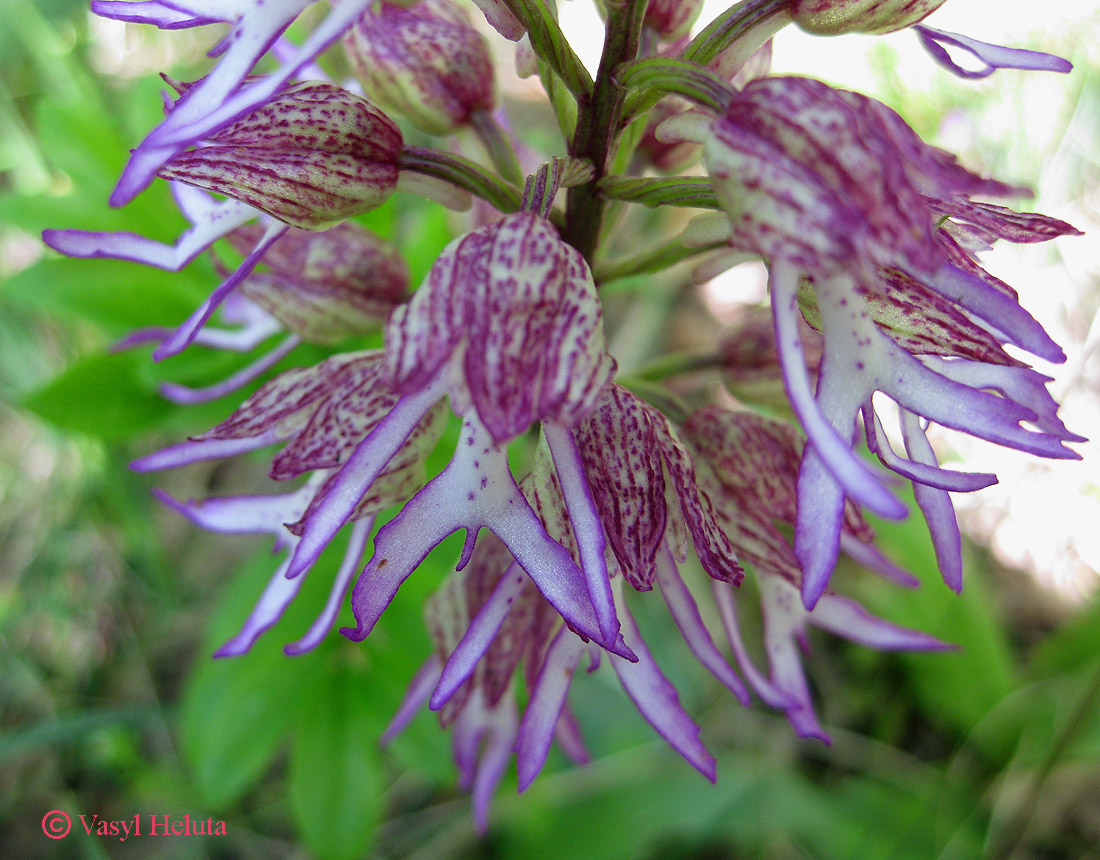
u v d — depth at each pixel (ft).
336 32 0.16
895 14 0.20
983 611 0.40
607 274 0.24
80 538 0.44
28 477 0.47
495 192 0.22
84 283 0.31
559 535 0.19
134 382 0.31
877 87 0.61
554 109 0.23
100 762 0.41
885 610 0.41
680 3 0.24
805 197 0.16
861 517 0.25
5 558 0.47
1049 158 0.55
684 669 0.44
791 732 0.44
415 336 0.17
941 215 0.20
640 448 0.20
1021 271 0.55
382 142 0.21
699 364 0.28
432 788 0.42
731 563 0.20
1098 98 0.54
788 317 0.16
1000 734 0.39
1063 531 0.49
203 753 0.31
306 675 0.31
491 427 0.16
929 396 0.18
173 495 0.49
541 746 0.20
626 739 0.39
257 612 0.24
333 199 0.20
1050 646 0.40
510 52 0.65
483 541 0.24
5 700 0.43
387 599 0.17
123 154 0.33
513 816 0.37
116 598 0.44
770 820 0.37
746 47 0.21
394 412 0.17
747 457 0.24
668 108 0.26
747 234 0.16
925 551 0.40
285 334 0.32
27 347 0.45
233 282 0.20
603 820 0.36
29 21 0.47
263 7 0.17
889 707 0.44
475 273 0.17
